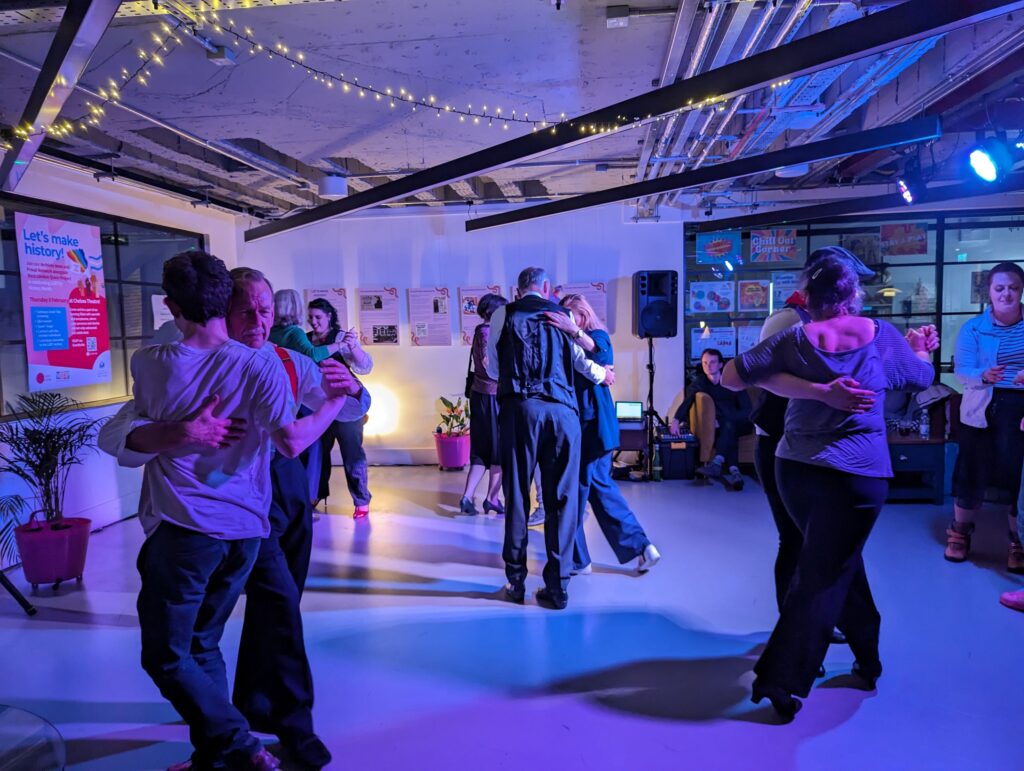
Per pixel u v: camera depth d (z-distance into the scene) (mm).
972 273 6121
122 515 4891
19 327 4145
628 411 6270
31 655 2840
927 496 4918
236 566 1793
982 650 2693
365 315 6801
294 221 5105
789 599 2199
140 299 5375
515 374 3139
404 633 2961
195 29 2656
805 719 2250
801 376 2133
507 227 6629
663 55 3148
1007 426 3508
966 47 2920
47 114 2715
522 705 2373
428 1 2559
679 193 5672
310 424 1821
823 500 2111
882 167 5648
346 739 2188
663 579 3549
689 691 2445
